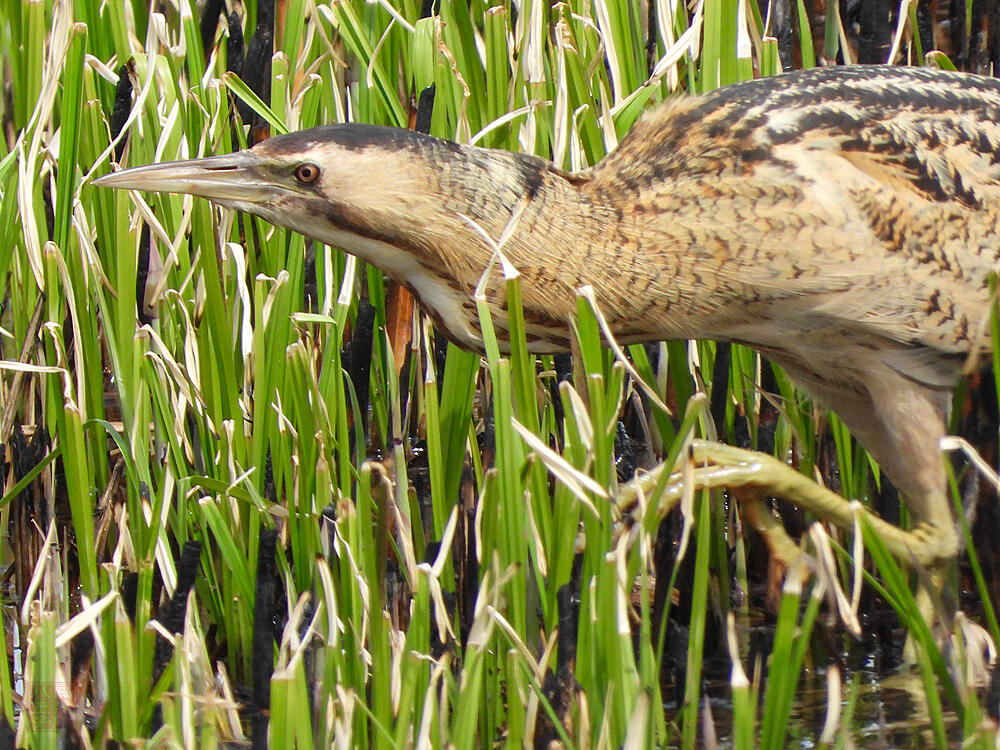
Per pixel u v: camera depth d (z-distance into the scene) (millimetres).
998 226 4422
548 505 3867
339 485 4816
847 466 5016
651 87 4777
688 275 4273
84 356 4852
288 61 4988
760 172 4227
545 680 3793
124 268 4582
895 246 4270
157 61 4871
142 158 4941
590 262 4238
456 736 3395
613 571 3406
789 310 4352
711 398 4938
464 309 4285
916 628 3686
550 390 4977
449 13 5012
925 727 4211
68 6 4984
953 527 4543
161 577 4758
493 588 3631
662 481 3568
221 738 4023
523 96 4938
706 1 4672
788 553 4316
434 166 4102
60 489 5352
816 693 4520
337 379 4539
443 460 4672
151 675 3969
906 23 5402
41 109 4805
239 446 4656
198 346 4727
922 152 4340
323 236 4184
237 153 4094
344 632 3936
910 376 4484
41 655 3580
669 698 4625
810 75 4438
